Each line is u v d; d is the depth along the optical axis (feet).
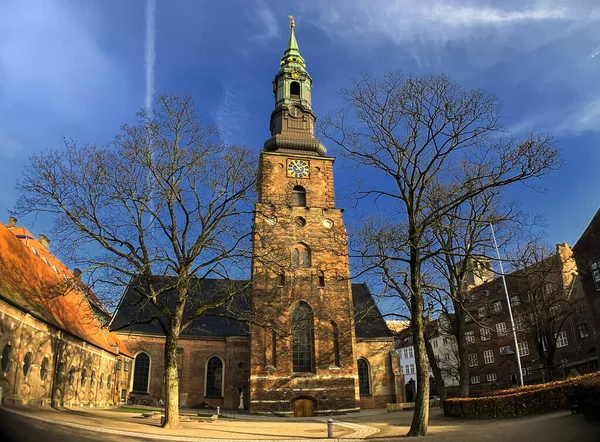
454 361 245.45
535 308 144.25
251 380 149.18
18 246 114.01
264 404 147.54
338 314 160.25
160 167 98.02
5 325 84.58
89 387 132.36
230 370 190.08
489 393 107.86
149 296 88.94
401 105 87.97
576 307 158.10
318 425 105.09
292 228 168.04
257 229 137.28
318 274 163.94
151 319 94.53
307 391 150.51
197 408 181.98
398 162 88.28
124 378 174.29
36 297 103.19
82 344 126.31
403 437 72.38
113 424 81.30
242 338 194.49
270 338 154.61
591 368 153.07
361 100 90.12
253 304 132.57
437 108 85.97
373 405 184.85
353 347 157.99
